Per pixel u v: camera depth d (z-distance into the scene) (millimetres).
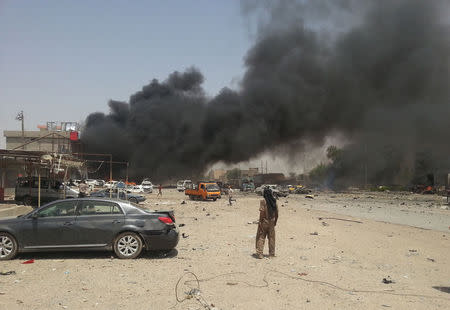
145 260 8133
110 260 8031
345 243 11727
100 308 4902
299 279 6754
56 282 6172
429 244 12125
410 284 6672
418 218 22688
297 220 19609
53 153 20000
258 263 8070
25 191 22234
